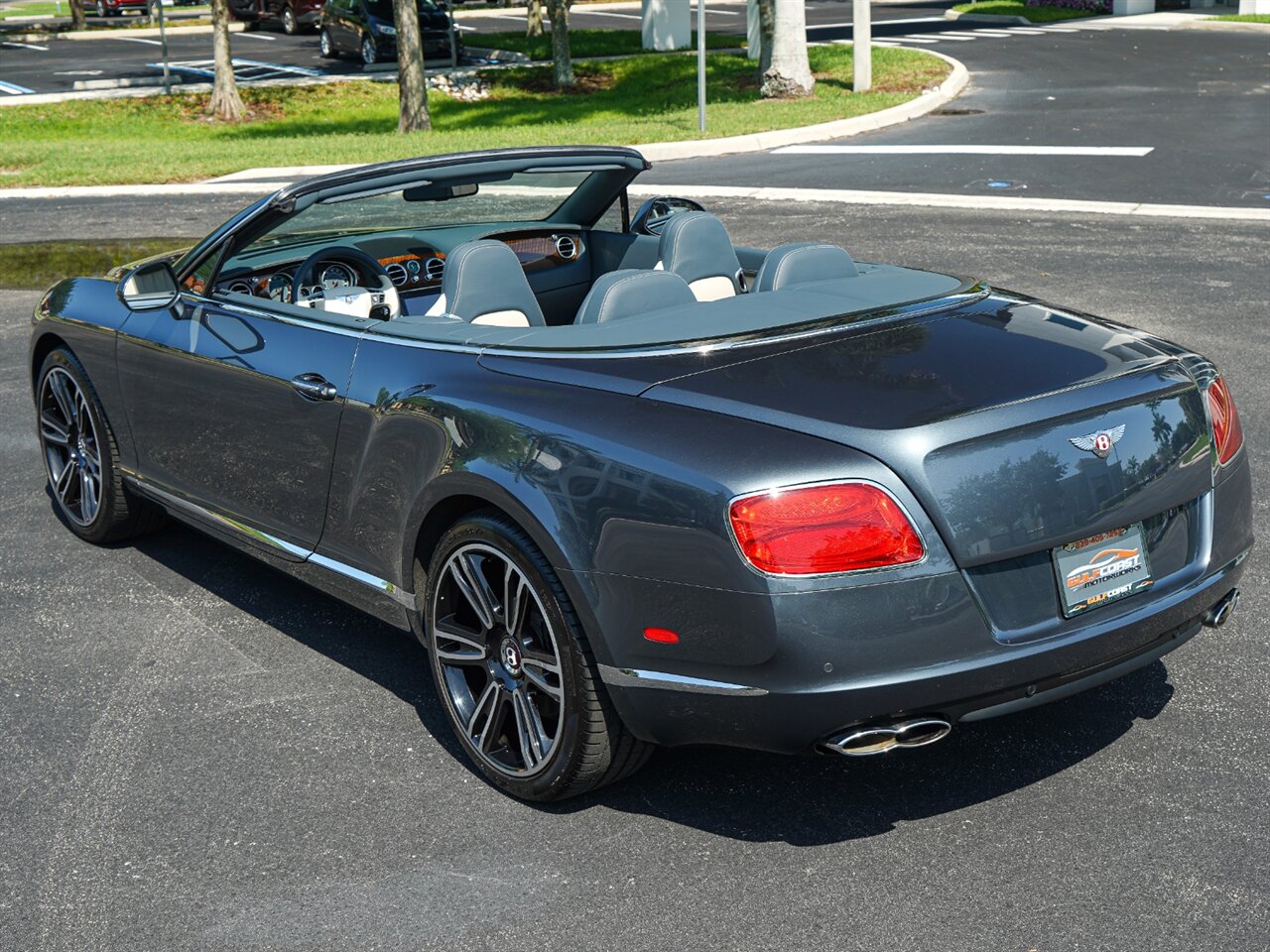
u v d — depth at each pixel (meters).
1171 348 3.55
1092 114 18.28
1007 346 3.38
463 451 3.42
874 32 35.06
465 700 3.67
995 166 14.66
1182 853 3.18
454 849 3.31
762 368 3.25
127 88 28.81
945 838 3.28
